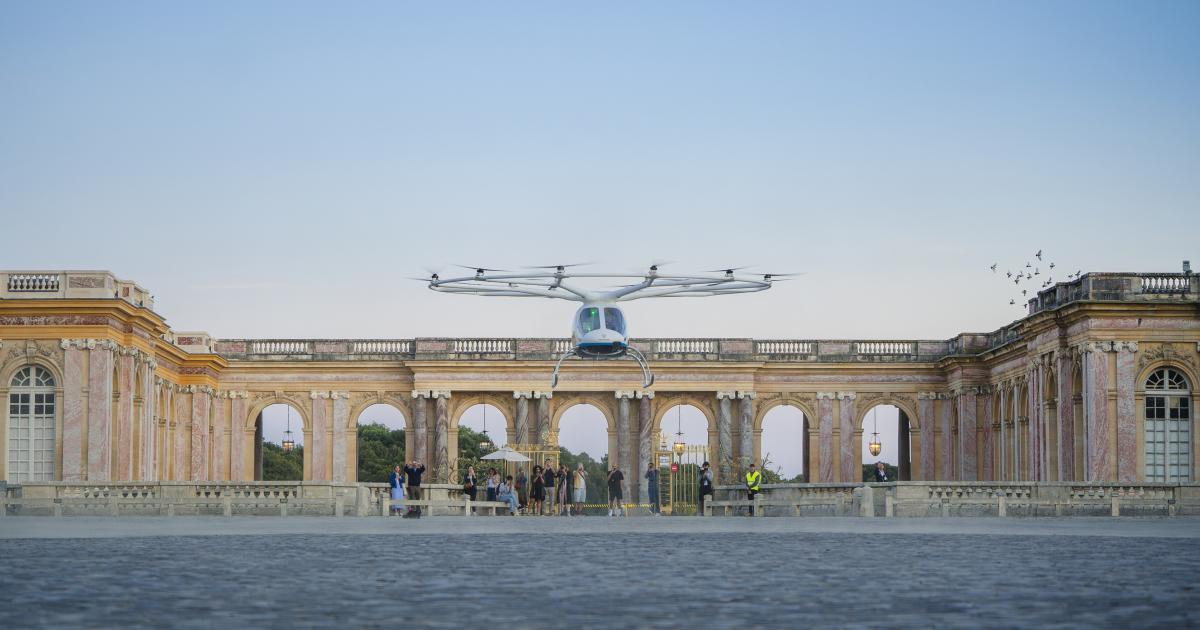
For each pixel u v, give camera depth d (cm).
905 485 5938
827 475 9731
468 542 3762
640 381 9625
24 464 7269
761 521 5416
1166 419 7119
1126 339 7112
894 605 2100
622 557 3131
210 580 2497
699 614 2000
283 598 2205
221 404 9706
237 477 9662
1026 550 3353
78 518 5525
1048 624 1872
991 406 9350
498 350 9662
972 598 2194
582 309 6512
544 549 3444
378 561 2984
